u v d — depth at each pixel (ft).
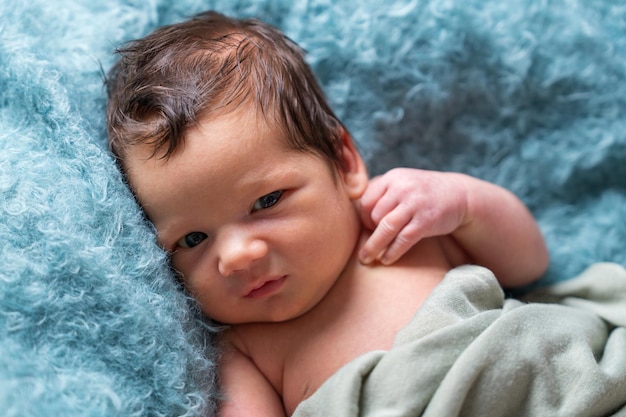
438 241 3.38
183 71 2.86
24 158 2.64
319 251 2.91
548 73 3.79
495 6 3.74
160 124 2.73
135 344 2.53
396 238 3.14
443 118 3.87
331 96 3.77
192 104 2.74
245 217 2.81
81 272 2.48
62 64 3.06
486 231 3.37
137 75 2.92
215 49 2.95
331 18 3.73
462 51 3.74
